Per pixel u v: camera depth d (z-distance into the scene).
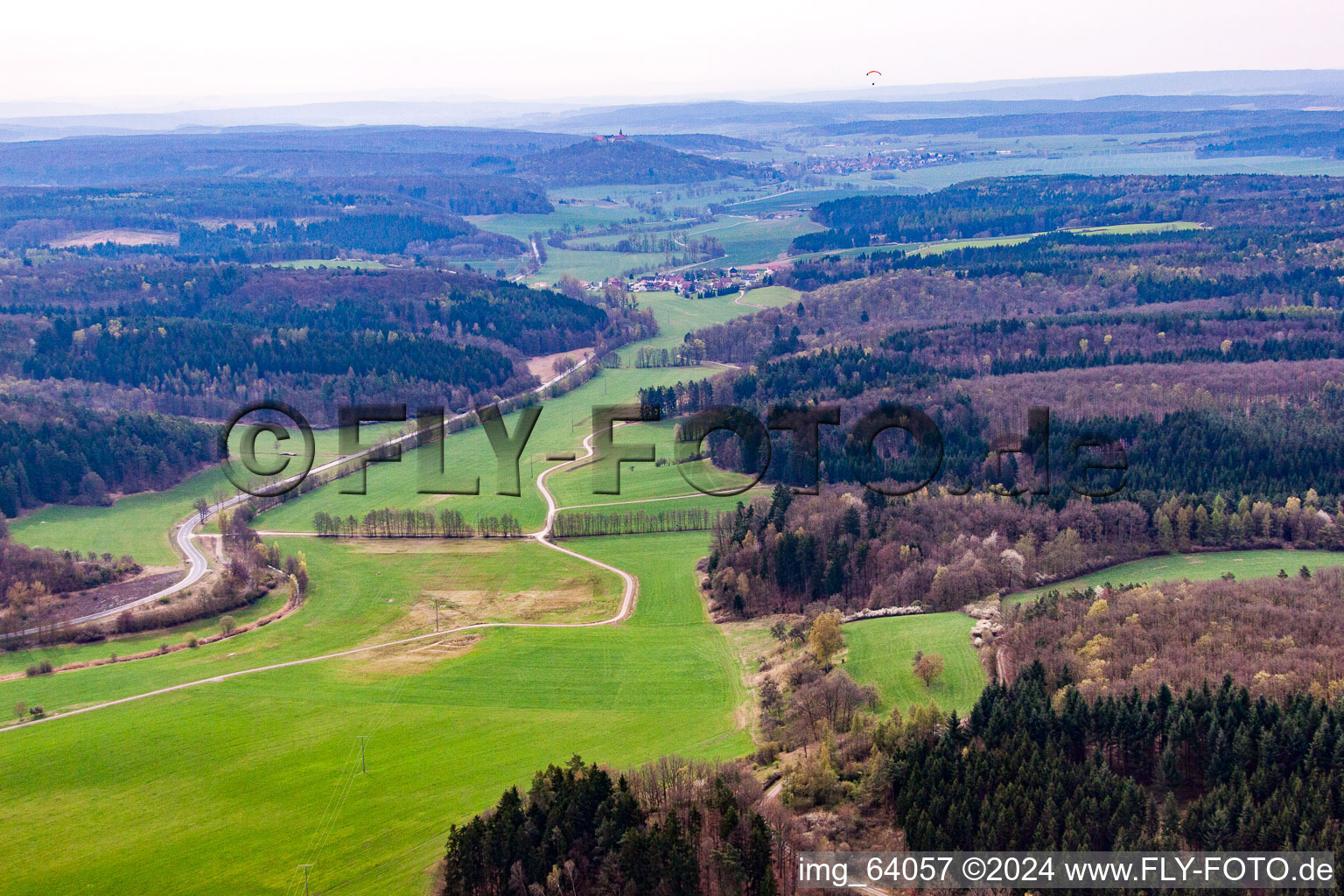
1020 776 143.38
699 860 137.62
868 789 152.25
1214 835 132.88
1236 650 175.12
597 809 146.12
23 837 170.25
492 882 142.88
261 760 189.25
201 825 171.00
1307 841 129.25
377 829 167.25
